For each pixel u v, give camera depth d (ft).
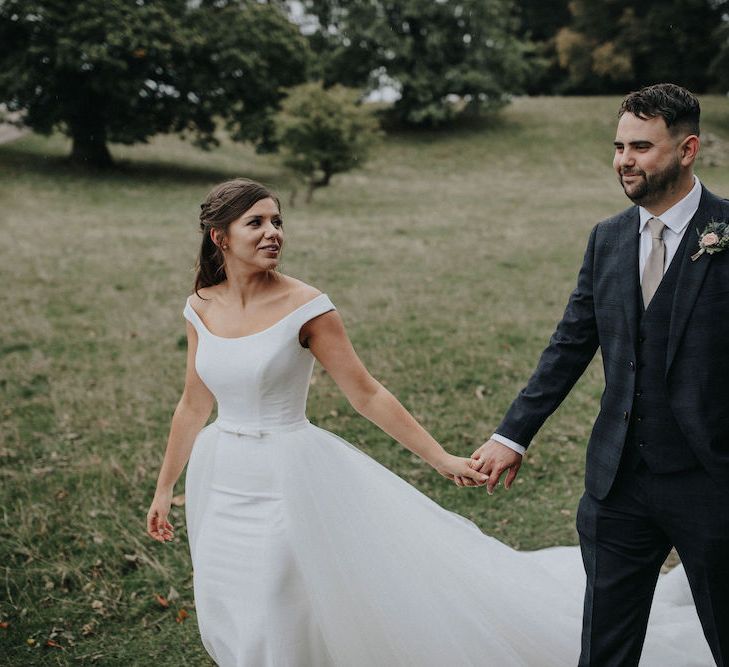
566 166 100.27
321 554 8.35
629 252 8.14
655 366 7.88
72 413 20.26
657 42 140.87
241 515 8.57
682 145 7.60
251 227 8.46
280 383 8.57
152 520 9.64
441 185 86.12
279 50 91.76
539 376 9.11
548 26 171.53
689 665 9.67
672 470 7.88
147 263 39.60
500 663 8.68
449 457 9.12
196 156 101.86
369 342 25.88
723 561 7.76
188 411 9.47
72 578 12.92
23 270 37.19
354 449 9.25
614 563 8.35
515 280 35.68
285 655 8.19
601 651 8.43
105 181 79.46
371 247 44.55
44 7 80.69
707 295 7.61
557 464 16.94
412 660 8.50
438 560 9.00
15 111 85.56
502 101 122.21
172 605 12.18
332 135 68.80
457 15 120.98
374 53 124.36
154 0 85.66
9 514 15.07
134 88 82.07
